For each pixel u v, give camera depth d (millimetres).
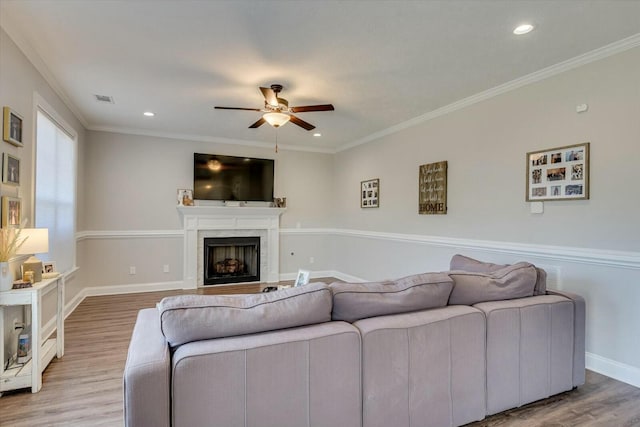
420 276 1958
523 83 3201
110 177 5102
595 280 2705
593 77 2705
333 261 6617
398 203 4871
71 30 2426
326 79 3252
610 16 2209
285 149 6285
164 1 2088
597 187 2680
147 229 5324
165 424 1284
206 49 2691
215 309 1471
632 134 2484
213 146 5738
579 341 2322
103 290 5078
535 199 3102
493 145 3502
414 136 4566
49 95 3299
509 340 2037
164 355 1337
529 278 2244
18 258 2576
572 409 2148
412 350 1745
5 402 2193
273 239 6137
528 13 2186
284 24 2336
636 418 2072
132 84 3383
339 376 1578
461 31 2408
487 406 1986
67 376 2549
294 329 1573
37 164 3062
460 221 3883
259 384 1430
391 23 2312
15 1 2084
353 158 6008
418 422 1773
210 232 5699
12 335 2535
